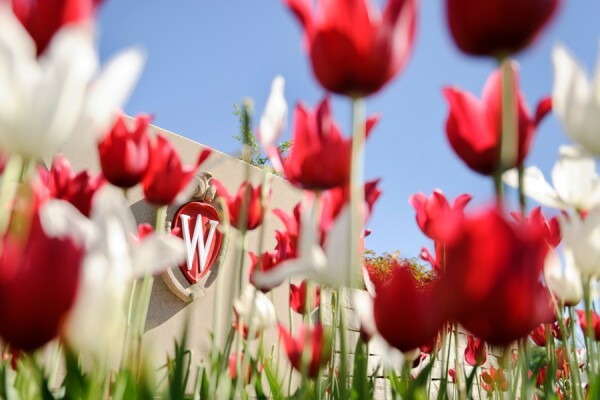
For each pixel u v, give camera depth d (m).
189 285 7.06
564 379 2.31
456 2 0.75
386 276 1.13
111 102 0.68
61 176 1.27
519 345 1.09
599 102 0.78
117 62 0.69
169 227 6.91
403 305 0.86
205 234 7.30
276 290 7.93
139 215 6.59
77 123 0.67
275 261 1.87
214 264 7.43
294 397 1.47
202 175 7.39
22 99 0.65
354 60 0.84
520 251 0.62
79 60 0.67
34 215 0.63
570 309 1.52
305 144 1.16
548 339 1.71
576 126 0.80
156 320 6.60
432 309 0.86
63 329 0.57
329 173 1.14
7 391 0.93
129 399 0.91
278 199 8.72
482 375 2.73
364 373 1.25
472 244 0.63
